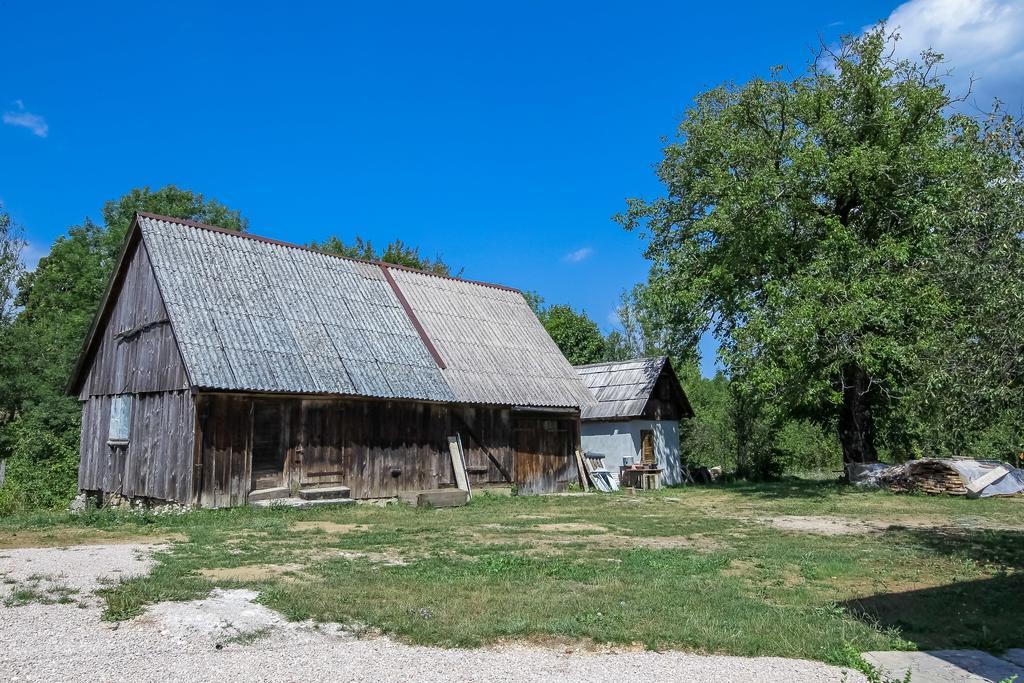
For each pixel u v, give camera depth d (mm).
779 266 25266
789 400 23969
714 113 28203
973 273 9641
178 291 17703
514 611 7598
